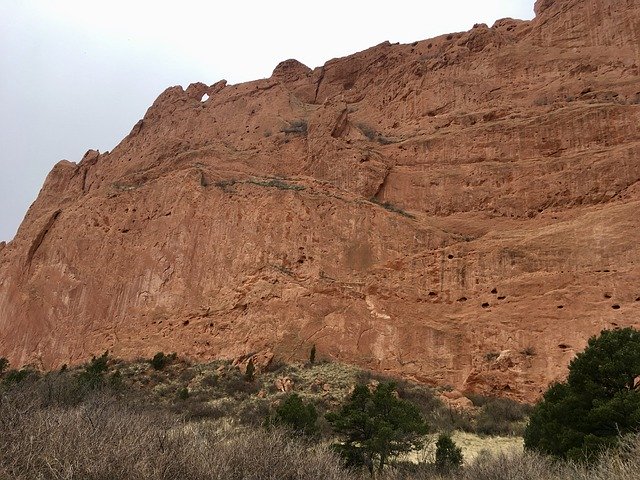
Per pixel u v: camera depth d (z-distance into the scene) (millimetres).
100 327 39969
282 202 38812
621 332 15555
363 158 41531
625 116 35281
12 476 7598
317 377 28266
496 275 31281
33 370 39875
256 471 9117
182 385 30188
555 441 14609
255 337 32344
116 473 7883
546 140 37438
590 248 29656
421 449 17719
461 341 29484
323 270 34938
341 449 16109
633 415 13117
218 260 38281
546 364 26844
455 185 38281
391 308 31859
